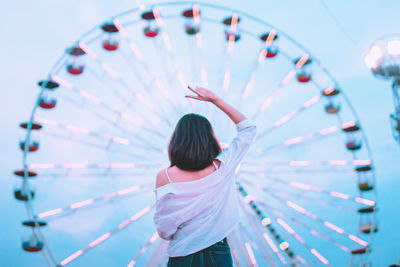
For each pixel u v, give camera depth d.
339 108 16.78
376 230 15.80
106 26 16.25
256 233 12.85
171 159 2.30
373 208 15.94
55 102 15.98
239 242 12.97
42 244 14.44
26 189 14.56
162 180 2.26
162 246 13.31
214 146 2.34
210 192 2.19
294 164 15.64
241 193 13.16
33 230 14.45
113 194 14.55
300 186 15.54
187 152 2.23
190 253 2.09
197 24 16.83
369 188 16.28
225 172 2.26
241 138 2.41
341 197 15.93
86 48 15.98
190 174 2.25
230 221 2.21
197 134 2.28
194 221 2.15
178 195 2.16
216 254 2.12
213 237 2.13
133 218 14.30
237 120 2.51
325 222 15.18
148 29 16.20
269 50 16.94
